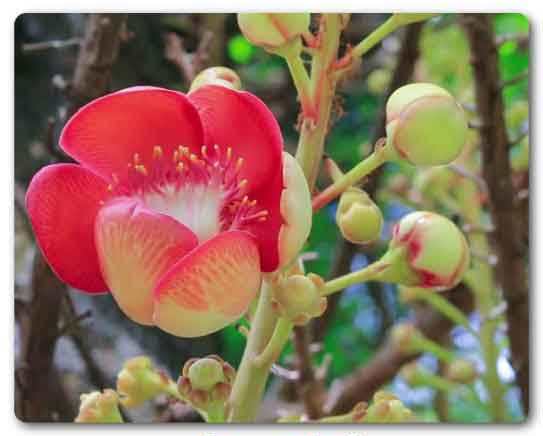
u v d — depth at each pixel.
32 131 1.13
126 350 1.14
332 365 1.38
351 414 0.76
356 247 0.98
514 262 0.92
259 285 0.71
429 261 0.73
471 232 0.98
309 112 0.74
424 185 1.04
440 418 1.06
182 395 0.73
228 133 0.73
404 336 1.00
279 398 1.04
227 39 1.14
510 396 1.03
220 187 0.73
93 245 0.73
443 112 0.72
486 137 0.91
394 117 0.73
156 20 1.10
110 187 0.73
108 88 0.91
